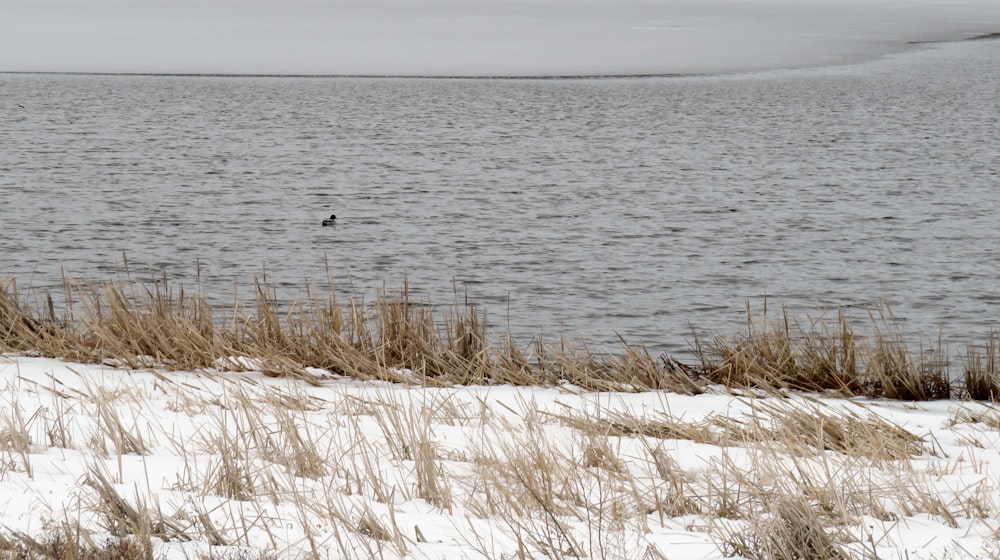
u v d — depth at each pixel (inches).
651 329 865.5
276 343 592.7
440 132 2368.4
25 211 1411.2
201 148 2110.0
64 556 249.6
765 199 1545.3
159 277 1059.3
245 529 271.7
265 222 1364.4
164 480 320.5
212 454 350.9
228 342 595.2
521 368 578.6
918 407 525.7
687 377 563.5
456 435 403.5
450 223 1360.7
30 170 1784.0
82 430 376.8
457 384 549.6
